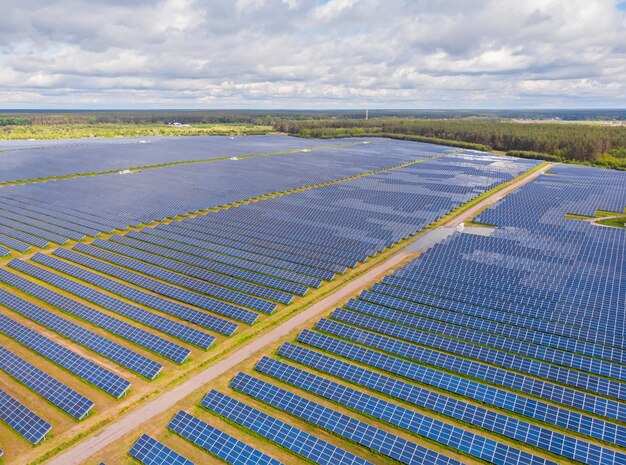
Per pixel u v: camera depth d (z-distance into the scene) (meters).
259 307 55.44
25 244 77.88
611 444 34.44
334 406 39.00
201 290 60.25
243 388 40.53
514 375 41.91
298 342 48.56
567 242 74.81
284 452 33.97
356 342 48.62
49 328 50.88
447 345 47.31
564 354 44.88
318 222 88.75
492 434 35.88
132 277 63.94
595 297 54.94
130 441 34.66
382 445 34.03
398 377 43.19
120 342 48.41
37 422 35.69
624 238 76.94
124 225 87.75
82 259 70.88
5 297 57.75
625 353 44.81
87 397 39.75
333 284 62.75
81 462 32.62
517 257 68.06
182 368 43.97
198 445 34.16
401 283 61.03
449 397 39.09
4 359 44.19
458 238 76.88
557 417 36.62
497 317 52.38
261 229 84.38
